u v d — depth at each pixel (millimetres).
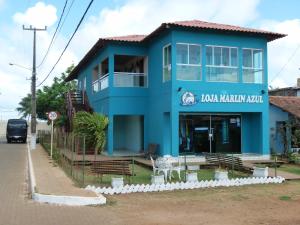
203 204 12406
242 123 25125
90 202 11977
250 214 11062
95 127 22547
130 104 26016
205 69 23125
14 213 10664
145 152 25000
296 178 17250
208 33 23266
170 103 22578
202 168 20688
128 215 10773
